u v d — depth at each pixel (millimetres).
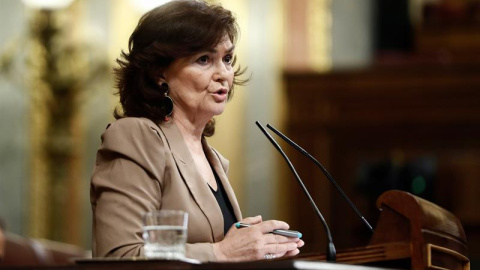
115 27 19391
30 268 4984
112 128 6312
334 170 19250
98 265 4949
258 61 19625
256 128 19391
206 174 6590
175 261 4984
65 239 19172
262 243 5945
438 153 19078
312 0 19766
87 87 19328
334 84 19375
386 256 5953
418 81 19156
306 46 19688
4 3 19469
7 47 19391
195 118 6621
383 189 19062
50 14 19312
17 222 19219
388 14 20812
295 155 19281
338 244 18750
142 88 6527
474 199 18781
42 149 19328
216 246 5941
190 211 6203
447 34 20969
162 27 6504
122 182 6098
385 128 19250
